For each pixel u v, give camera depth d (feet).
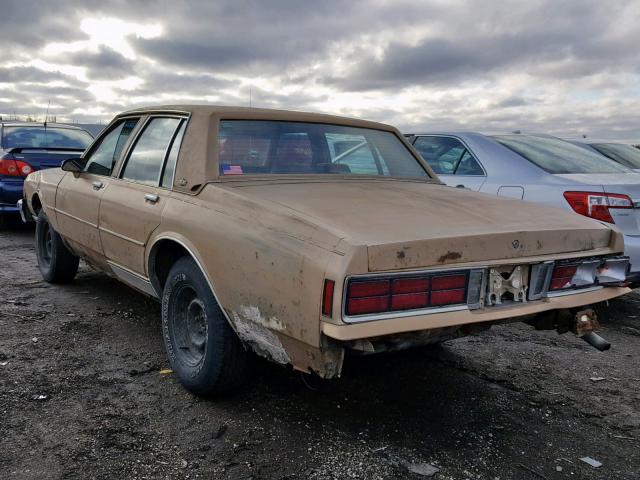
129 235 12.35
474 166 19.76
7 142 29.68
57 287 18.13
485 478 8.53
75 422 9.69
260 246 8.84
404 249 7.97
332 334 7.61
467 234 8.54
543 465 8.96
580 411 10.91
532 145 20.18
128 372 11.82
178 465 8.57
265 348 9.03
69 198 15.55
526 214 10.18
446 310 8.30
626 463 9.13
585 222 10.35
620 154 27.89
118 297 17.19
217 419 9.97
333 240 7.99
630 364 13.47
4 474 8.15
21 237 27.45
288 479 8.32
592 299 9.85
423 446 9.38
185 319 11.18
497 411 10.76
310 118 13.01
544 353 13.98
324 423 10.00
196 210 10.40
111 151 14.64
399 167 13.71
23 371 11.65
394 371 12.45
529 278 9.29
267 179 11.19
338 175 12.21
